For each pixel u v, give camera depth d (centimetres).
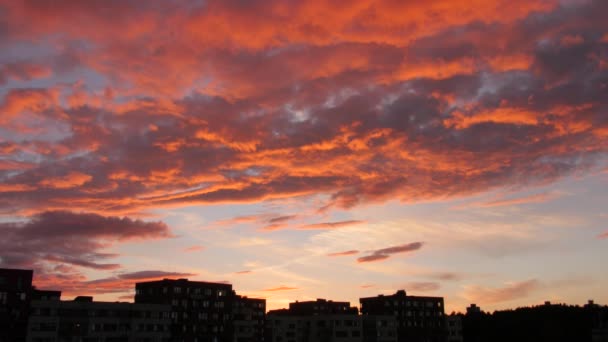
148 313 17075
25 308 15275
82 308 15825
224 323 19412
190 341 18250
